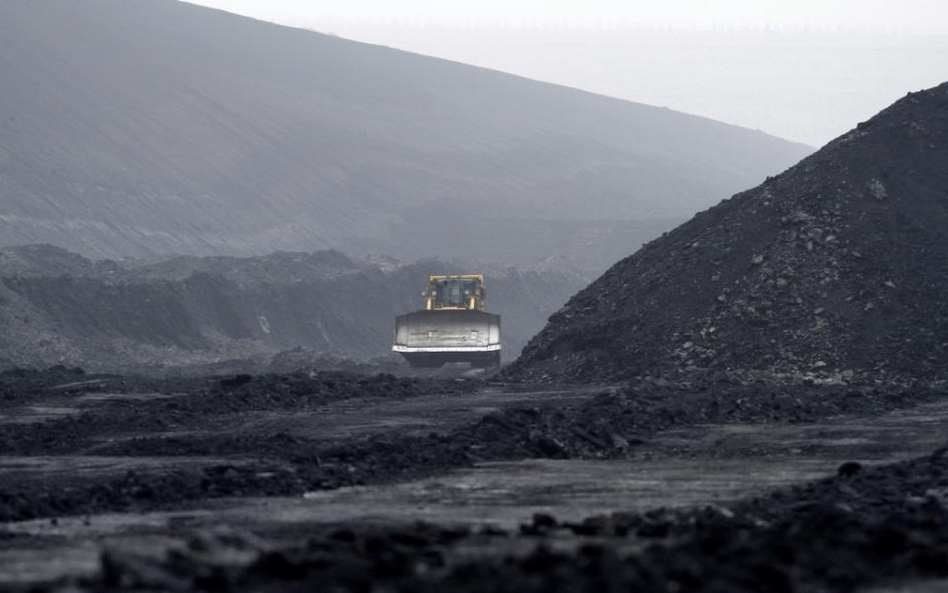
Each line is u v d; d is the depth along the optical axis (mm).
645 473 90625
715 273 196750
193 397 145625
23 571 49438
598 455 102938
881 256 192250
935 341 177625
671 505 73250
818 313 184125
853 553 49438
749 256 197625
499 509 71375
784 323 183875
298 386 154250
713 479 86688
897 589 43219
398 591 40750
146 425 123750
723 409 133250
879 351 177250
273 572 43250
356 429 121125
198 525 64500
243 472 84750
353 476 86812
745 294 190000
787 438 113812
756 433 118312
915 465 87625
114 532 62062
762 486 82438
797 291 188250
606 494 78750
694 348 183375
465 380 187500
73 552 54750
